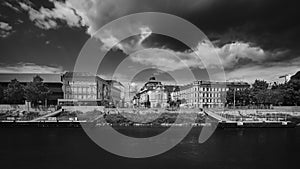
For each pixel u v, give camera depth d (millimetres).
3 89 113875
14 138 62375
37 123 84812
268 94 111188
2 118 90500
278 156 44812
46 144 54281
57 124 83812
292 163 40375
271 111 101812
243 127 83750
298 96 106125
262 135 69438
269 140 61500
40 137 64062
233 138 63906
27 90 105312
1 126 83875
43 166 37688
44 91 113562
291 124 85188
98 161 40125
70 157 42625
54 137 63750
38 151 47344
